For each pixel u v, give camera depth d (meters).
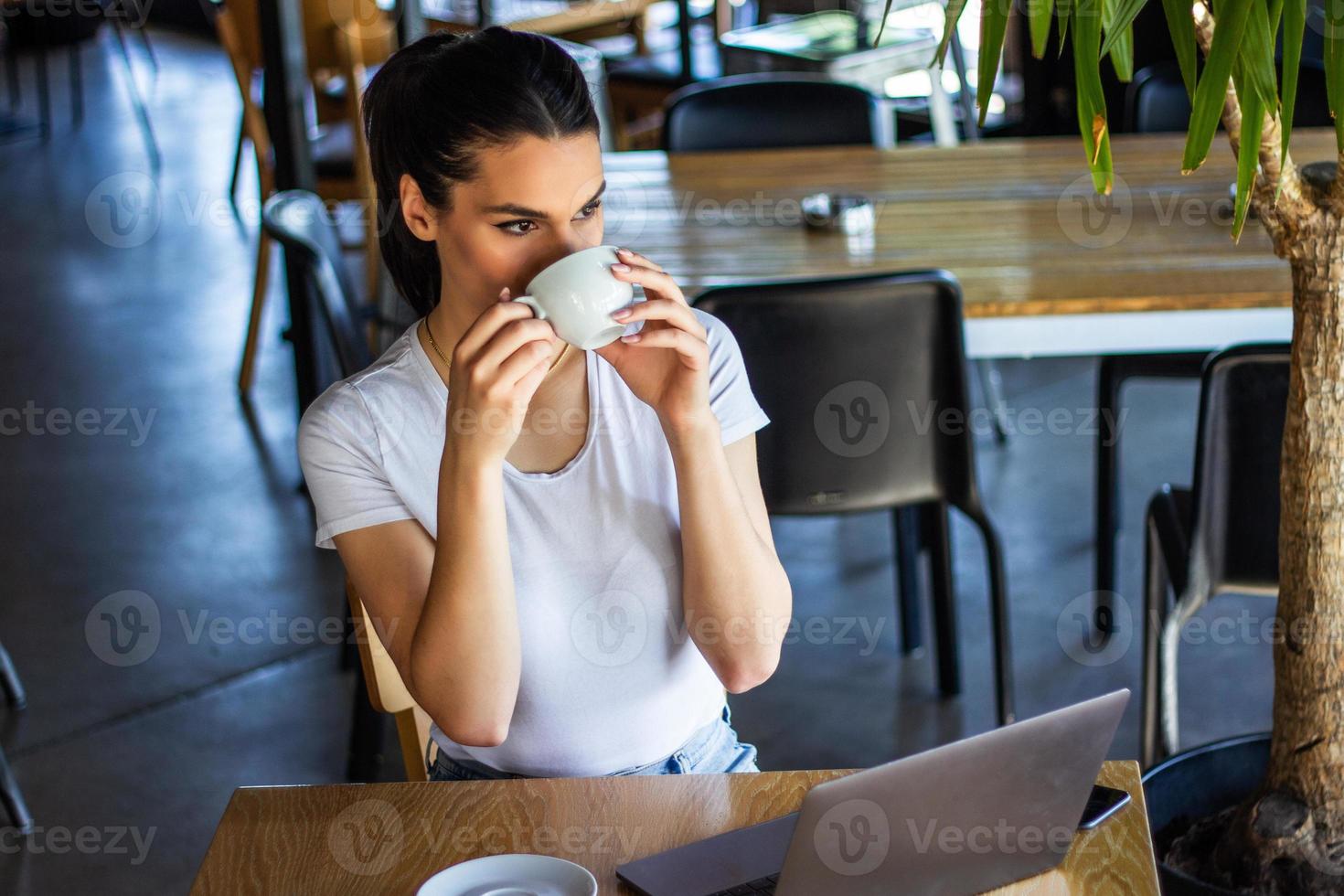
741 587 1.39
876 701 2.78
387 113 1.32
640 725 1.46
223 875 1.16
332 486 1.40
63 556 3.46
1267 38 1.14
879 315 2.28
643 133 5.23
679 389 1.31
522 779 1.28
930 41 4.71
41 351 4.70
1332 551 1.49
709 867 1.14
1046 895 1.11
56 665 3.00
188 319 4.94
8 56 7.43
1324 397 1.46
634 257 1.21
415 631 1.36
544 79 1.26
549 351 1.21
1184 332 2.38
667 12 6.08
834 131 3.49
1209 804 1.74
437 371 1.40
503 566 1.30
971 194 2.93
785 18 5.63
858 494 2.38
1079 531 3.39
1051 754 1.07
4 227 5.86
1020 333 2.40
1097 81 1.24
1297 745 1.56
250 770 2.63
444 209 1.29
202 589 3.29
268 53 3.27
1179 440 3.83
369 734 2.51
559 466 1.41
